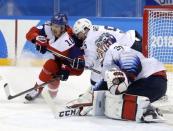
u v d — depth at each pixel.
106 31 12.13
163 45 13.76
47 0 29.03
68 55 13.10
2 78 17.81
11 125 10.38
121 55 10.77
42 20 23.70
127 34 12.56
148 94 10.95
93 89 11.62
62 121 10.87
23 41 23.50
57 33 13.04
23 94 13.67
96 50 12.16
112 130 9.98
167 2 15.41
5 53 23.73
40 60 22.91
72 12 29.08
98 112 11.55
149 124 10.69
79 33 12.28
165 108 12.85
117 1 28.45
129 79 10.68
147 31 13.38
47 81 12.93
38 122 10.72
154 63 11.20
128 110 10.80
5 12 29.12
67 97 14.50
